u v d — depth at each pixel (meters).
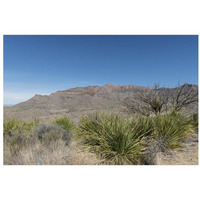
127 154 3.39
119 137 3.52
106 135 3.77
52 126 5.77
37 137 5.12
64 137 5.12
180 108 6.98
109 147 3.52
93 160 3.45
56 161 3.35
